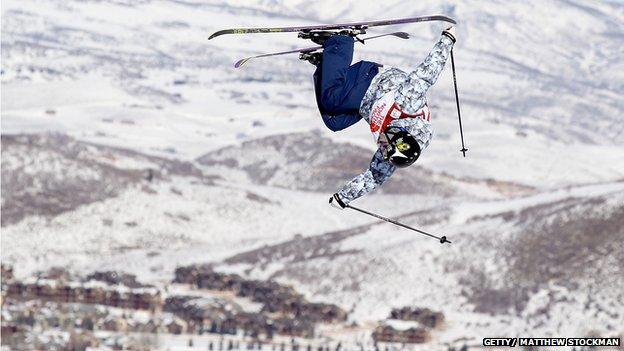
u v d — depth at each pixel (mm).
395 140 48750
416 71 49312
